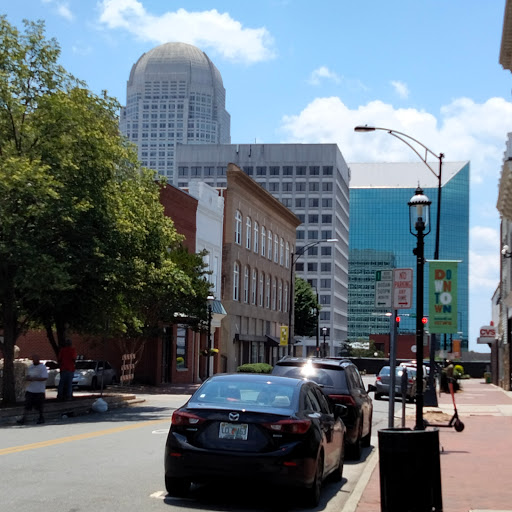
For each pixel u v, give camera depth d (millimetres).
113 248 26234
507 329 55781
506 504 10266
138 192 29016
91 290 27453
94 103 27562
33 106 26203
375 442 20000
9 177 22828
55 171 25047
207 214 58844
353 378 17031
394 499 8789
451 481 12453
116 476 11977
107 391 39469
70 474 12031
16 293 26234
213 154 162875
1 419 21562
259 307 72875
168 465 10227
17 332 26234
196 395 10852
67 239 25500
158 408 29031
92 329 29422
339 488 12328
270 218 76562
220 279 62156
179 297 41562
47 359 46719
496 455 16203
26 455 14164
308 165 161125
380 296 16344
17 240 23375
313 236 160250
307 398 11164
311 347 157125
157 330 41375
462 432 21891
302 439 10078
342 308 173625
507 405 35875
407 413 29969
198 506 10094
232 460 9922
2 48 25719
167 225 29719
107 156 26125
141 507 9734
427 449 8852
